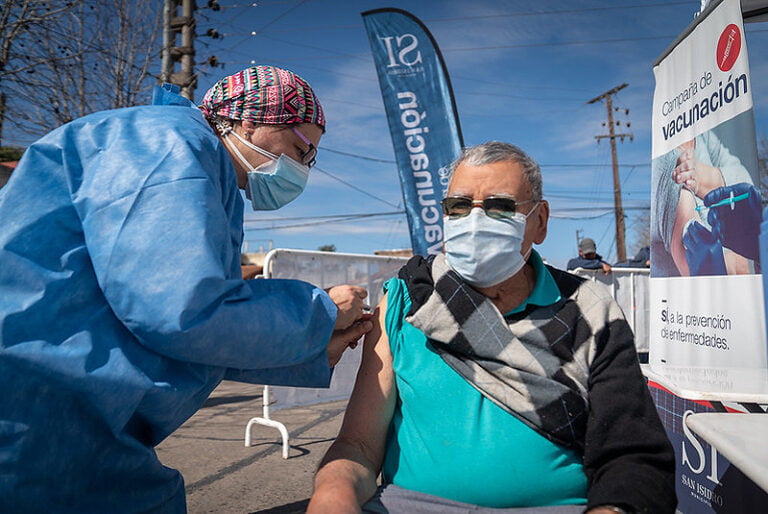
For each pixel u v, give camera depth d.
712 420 1.24
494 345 1.37
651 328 3.43
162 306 1.03
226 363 1.13
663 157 3.33
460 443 1.33
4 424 1.03
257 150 1.55
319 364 1.36
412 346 1.48
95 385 1.05
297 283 1.31
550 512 1.25
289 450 4.06
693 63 2.99
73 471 1.13
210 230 1.10
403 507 1.27
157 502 1.35
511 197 1.42
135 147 1.16
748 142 2.52
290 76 1.57
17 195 1.10
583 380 1.35
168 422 1.22
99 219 1.08
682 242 3.07
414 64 7.45
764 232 2.36
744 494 1.74
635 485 1.12
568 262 8.02
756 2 2.66
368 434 1.43
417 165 7.40
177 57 11.12
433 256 1.67
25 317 1.02
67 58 7.72
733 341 2.61
